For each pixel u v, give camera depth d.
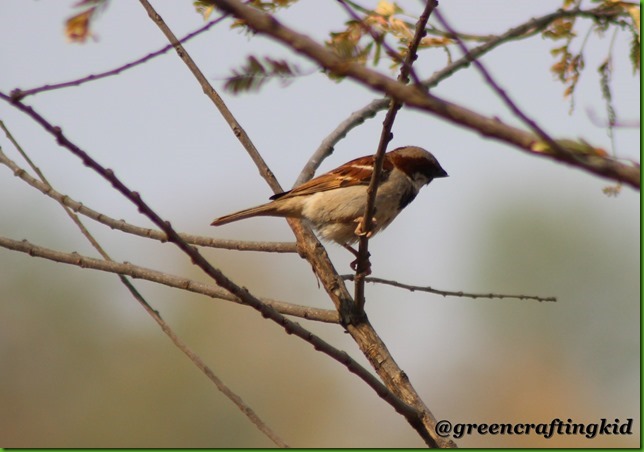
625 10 4.62
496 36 4.52
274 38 2.57
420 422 6.40
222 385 6.58
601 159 2.66
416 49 4.59
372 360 7.36
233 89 3.06
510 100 2.65
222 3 2.57
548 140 2.61
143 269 7.14
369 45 3.84
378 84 2.60
